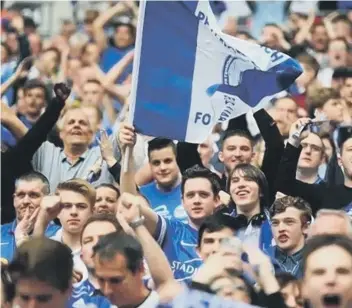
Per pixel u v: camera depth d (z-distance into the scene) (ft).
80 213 49.70
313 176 60.64
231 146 58.13
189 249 48.21
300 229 47.42
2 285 33.78
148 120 46.37
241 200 49.98
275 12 92.43
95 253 34.60
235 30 92.22
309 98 72.43
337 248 30.68
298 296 37.19
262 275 36.70
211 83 47.06
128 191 45.70
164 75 46.47
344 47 84.17
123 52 89.71
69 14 98.43
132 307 34.55
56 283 32.09
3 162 58.08
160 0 46.21
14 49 92.53
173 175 57.98
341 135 68.80
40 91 75.20
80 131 63.16
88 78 82.74
